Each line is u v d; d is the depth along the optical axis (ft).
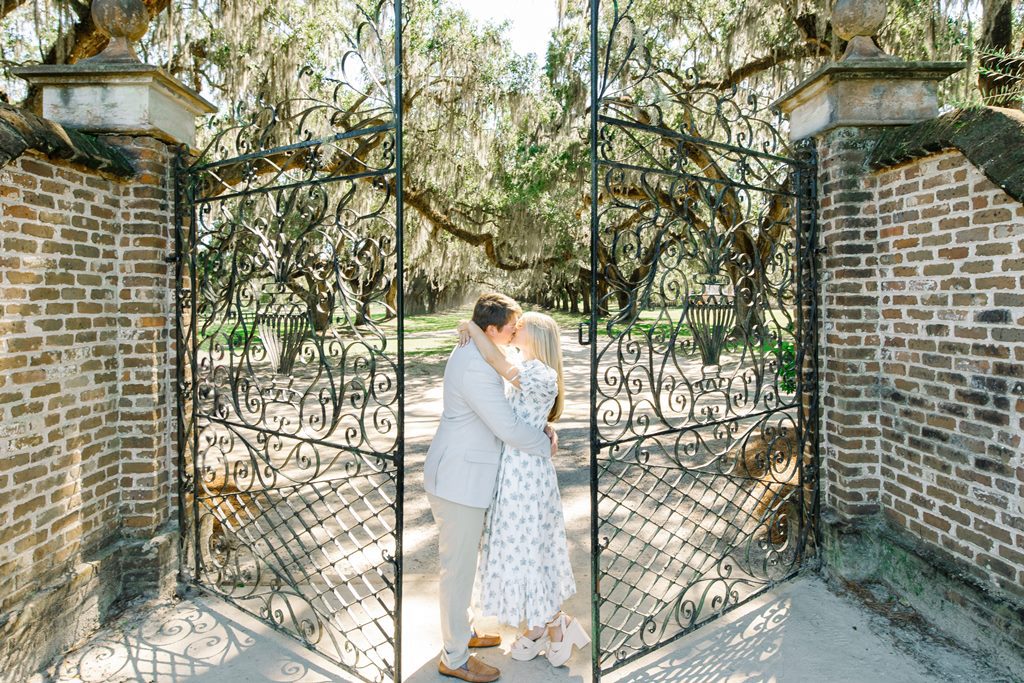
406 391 32.73
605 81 9.00
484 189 41.27
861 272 11.05
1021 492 8.37
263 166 22.08
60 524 9.43
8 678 8.32
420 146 33.60
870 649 9.32
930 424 9.93
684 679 8.79
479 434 8.64
